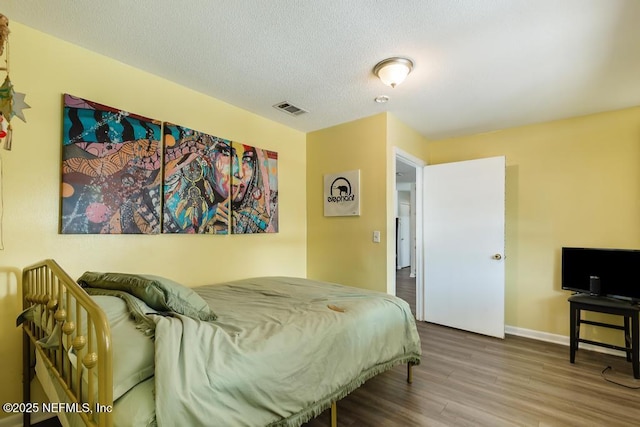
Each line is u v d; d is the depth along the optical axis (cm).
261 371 127
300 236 358
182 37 183
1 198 165
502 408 191
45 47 179
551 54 196
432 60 205
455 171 355
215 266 269
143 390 100
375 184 306
